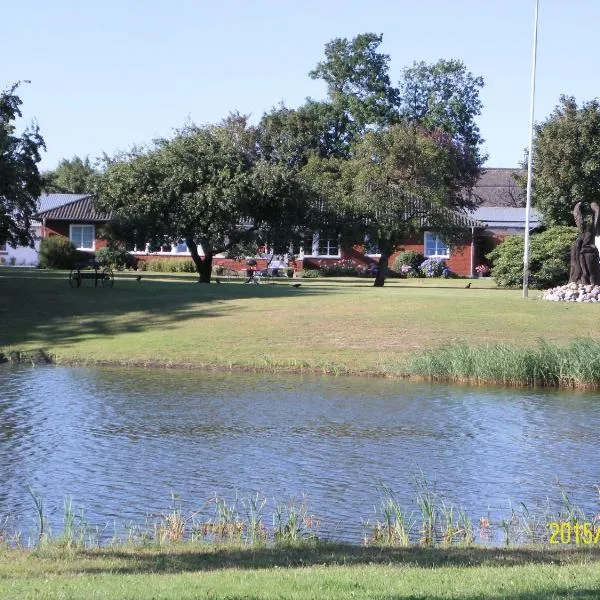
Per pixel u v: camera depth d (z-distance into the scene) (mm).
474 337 35938
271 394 28906
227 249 57531
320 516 16672
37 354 35375
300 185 57531
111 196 56156
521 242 58781
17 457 21062
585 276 44125
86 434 23375
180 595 9469
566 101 70438
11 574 11023
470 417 25797
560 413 26484
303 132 105500
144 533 14961
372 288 54500
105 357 34781
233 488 18641
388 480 19328
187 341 36594
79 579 10531
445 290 53344
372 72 107812
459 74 107312
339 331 37375
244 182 55531
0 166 47781
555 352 31672
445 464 20672
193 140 57188
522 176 72812
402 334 36625
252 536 14453
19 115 50312
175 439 22906
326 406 27109
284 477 19516
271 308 41875
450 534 14859
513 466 20562
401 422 25078
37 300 44500
